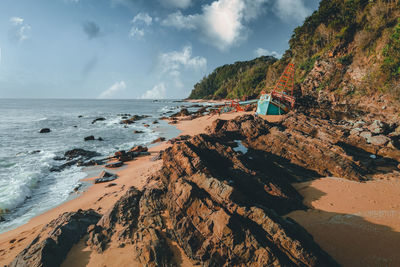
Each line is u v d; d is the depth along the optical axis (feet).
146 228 29.09
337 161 52.42
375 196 39.86
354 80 116.67
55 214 42.06
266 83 350.02
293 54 288.30
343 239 28.19
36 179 61.41
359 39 120.78
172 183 35.29
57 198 50.62
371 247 26.43
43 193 53.47
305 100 137.59
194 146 46.73
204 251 24.32
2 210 44.37
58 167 72.69
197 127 145.38
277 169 52.47
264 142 69.10
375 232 29.17
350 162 51.83
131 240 28.04
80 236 29.76
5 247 30.17
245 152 64.28
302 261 21.99
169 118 207.82
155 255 24.41
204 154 45.60
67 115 258.37
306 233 28.58
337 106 118.42
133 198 36.32
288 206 37.09
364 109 105.09
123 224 31.27
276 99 128.16
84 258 25.67
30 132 136.67
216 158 45.52
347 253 25.73
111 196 46.88
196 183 32.19
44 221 39.37
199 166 36.58
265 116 123.03
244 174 40.68
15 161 77.25
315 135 76.23
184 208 28.58
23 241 31.30
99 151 93.40
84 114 272.51
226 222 24.12
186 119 193.06
